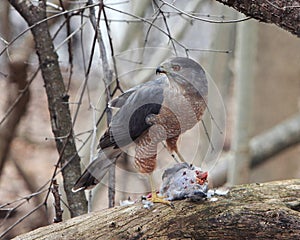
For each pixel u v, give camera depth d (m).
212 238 7.41
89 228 7.72
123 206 7.96
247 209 7.36
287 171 19.30
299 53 18.67
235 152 15.67
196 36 19.72
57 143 10.24
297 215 7.26
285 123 17.75
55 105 10.27
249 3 7.42
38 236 7.80
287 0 7.32
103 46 9.49
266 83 18.83
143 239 7.48
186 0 17.34
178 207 7.63
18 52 16.36
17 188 18.53
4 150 17.53
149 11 16.50
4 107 17.50
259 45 18.77
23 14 10.29
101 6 8.77
